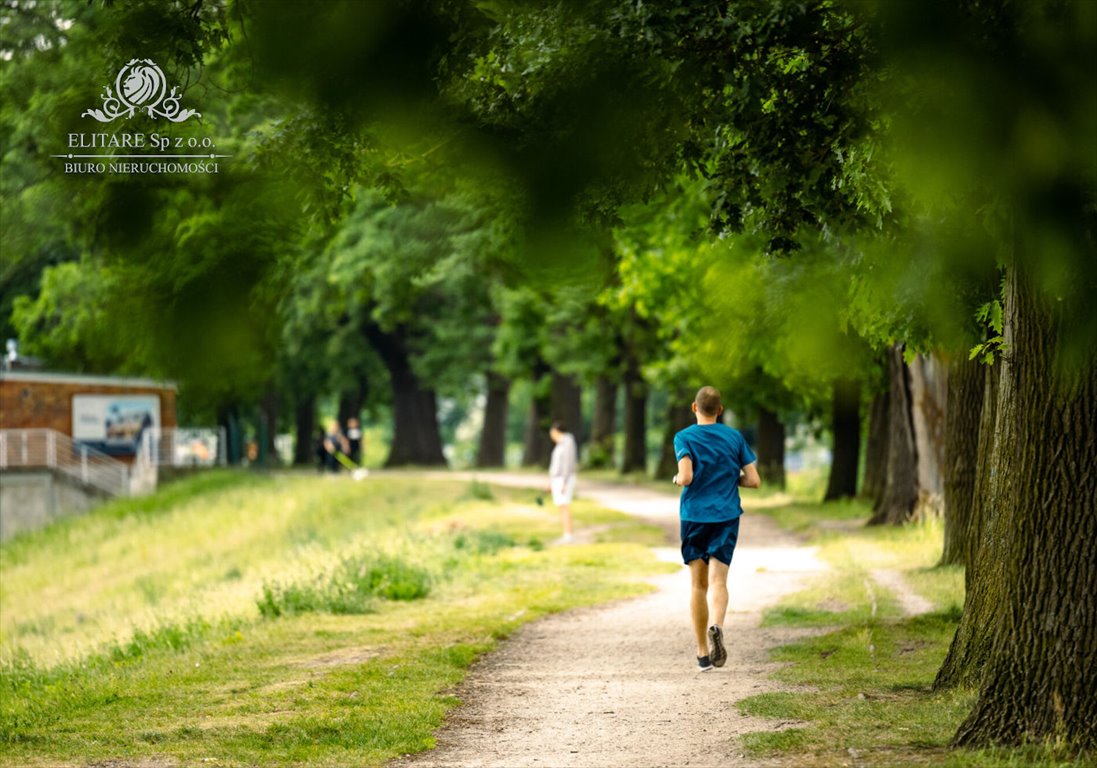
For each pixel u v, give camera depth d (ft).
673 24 44.68
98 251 33.42
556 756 54.24
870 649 78.07
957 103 27.94
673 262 193.16
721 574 72.02
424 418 501.97
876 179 52.80
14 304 223.10
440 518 212.23
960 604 93.91
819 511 205.16
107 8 44.27
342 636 91.50
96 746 56.75
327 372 499.92
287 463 596.29
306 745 56.49
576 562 140.67
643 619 99.35
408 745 56.29
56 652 119.65
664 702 65.87
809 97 50.16
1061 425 50.52
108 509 325.83
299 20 27.86
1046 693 49.88
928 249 45.70
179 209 36.45
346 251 194.80
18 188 96.78
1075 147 27.50
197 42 45.47
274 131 51.26
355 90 28.43
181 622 114.52
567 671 77.25
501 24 46.03
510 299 321.32
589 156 28.63
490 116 40.78
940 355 116.67
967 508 119.96
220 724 60.90
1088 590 49.83
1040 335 51.01
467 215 132.87
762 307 134.21
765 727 57.52
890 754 49.44
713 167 60.13
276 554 208.13
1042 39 27.86
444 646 84.94
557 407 411.54
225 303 28.94
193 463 383.45
